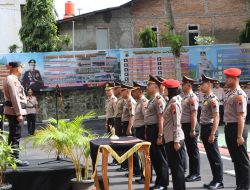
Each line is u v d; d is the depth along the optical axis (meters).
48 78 21.84
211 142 8.20
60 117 22.17
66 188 8.05
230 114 7.58
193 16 27.28
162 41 24.88
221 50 23.09
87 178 7.73
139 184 8.79
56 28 23.38
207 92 8.34
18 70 8.20
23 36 23.42
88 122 21.89
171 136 7.27
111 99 11.31
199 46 22.92
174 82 7.36
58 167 8.11
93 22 25.94
